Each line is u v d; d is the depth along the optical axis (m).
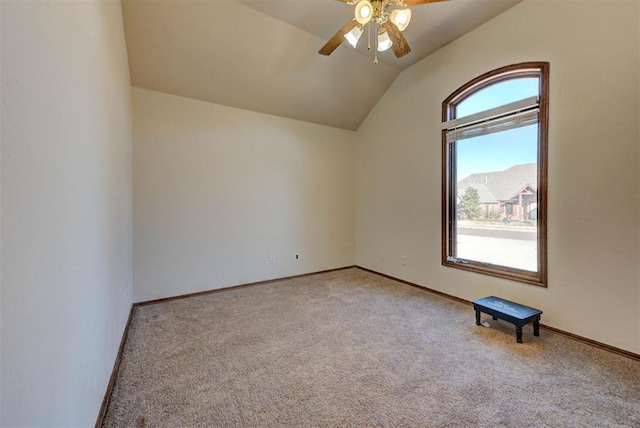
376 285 4.12
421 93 3.85
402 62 3.90
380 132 4.59
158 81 3.32
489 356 2.17
